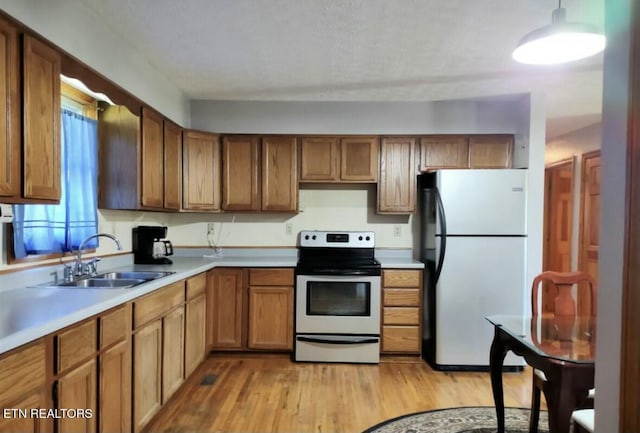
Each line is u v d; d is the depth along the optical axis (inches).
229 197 146.6
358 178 147.3
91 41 85.6
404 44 98.9
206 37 96.7
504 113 146.3
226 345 138.2
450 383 119.9
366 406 103.9
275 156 147.2
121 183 109.1
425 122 147.9
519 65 111.9
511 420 97.3
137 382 81.7
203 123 148.6
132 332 79.9
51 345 56.9
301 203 157.6
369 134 147.9
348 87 132.3
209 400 105.9
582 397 65.0
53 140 71.7
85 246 102.8
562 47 71.6
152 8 83.2
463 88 132.0
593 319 90.4
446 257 130.0
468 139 145.9
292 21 88.1
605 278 36.4
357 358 134.6
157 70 118.7
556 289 99.8
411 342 136.7
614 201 35.1
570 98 140.5
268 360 137.1
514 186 129.6
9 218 75.7
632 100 32.7
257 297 137.5
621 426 33.9
